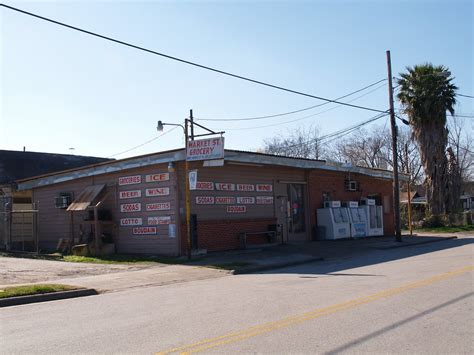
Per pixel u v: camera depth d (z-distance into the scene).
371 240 26.14
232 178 21.56
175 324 7.78
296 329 7.11
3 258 21.56
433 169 38.66
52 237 25.33
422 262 15.83
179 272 15.47
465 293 9.57
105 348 6.47
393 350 5.97
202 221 20.00
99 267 16.95
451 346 6.10
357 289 10.64
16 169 37.88
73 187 24.19
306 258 18.55
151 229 20.17
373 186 31.08
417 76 37.34
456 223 38.62
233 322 7.74
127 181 21.27
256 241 22.41
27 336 7.38
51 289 11.68
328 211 25.78
